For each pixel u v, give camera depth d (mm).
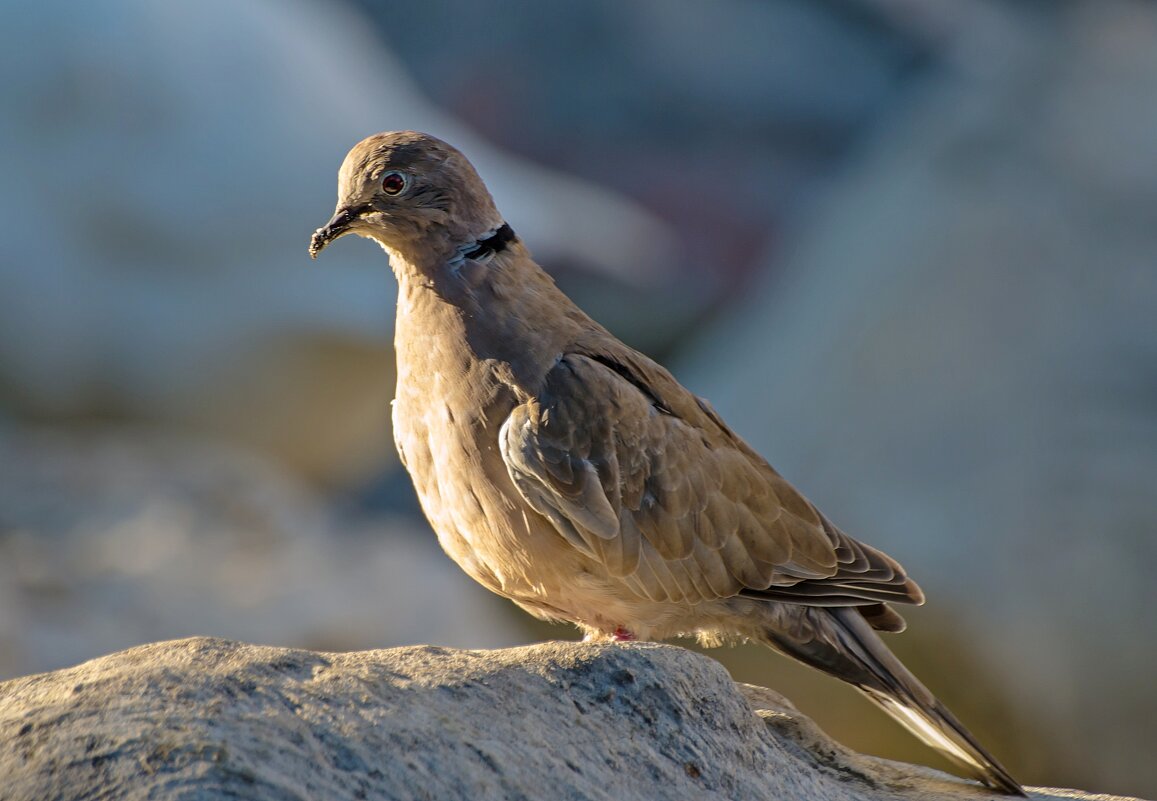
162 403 17562
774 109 26375
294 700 5422
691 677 6180
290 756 5141
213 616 13516
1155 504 12945
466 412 7301
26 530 14828
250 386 17625
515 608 16328
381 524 17031
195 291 17375
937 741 7516
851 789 6723
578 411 7273
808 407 14875
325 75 18938
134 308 17312
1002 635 12914
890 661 7672
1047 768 12844
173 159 17469
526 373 7289
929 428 14023
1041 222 14883
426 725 5457
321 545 15164
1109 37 16547
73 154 17234
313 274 17766
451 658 5984
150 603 13508
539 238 20297
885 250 15680
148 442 17422
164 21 17812
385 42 26891
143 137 17422
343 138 18562
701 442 7668
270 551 14734
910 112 21562
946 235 15219
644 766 5785
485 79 26672
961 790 7016
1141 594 12703
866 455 14172
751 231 24969
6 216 17016
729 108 26500
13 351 17219
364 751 5258
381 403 18625
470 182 7516
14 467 16094
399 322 7625
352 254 17906
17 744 5109
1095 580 12812
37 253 17016
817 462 14430
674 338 21844
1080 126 15578
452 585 15320
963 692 13117
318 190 17969
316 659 5742
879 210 16484
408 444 7590
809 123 26234
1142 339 13883
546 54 26953
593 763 5668
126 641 12969
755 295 20781
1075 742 12711
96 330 17297
